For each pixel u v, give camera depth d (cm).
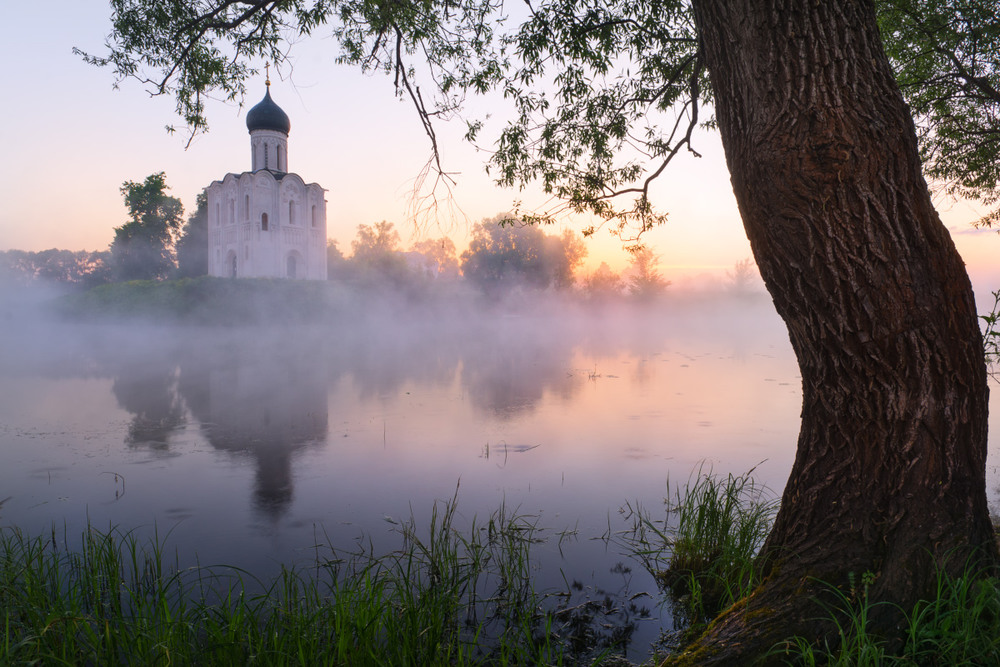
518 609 393
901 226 254
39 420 1078
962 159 748
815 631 265
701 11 290
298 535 532
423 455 814
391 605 334
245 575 447
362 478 709
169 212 5522
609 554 479
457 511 589
